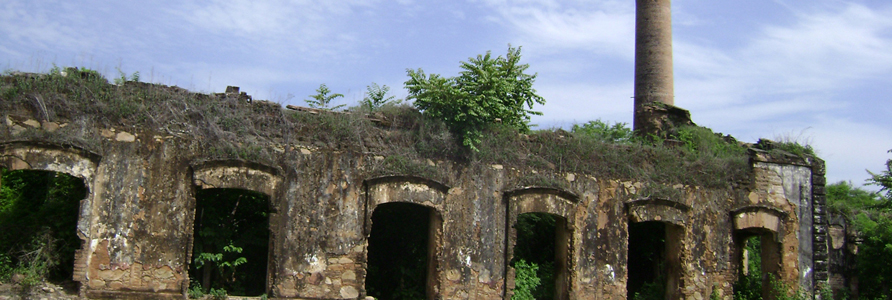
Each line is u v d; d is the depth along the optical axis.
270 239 13.50
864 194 30.89
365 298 13.98
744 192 18.03
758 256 22.33
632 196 16.75
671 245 17.58
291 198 13.62
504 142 15.56
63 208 13.89
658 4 28.27
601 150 16.67
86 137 12.38
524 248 18.14
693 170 17.55
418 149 14.73
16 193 16.02
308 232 13.68
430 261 14.93
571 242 15.97
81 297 12.09
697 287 17.17
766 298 18.31
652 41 28.02
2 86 12.02
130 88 12.98
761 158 18.28
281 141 13.70
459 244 14.81
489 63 15.45
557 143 16.22
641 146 17.25
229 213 14.96
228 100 13.52
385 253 16.78
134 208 12.60
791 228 18.36
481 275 14.98
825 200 19.06
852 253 20.81
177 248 12.84
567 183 16.08
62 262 13.34
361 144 14.27
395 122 14.76
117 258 12.44
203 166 12.92
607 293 16.22
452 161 14.97
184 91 13.32
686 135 19.48
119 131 12.65
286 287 13.41
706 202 17.55
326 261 13.77
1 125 11.81
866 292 20.53
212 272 14.87
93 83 12.63
